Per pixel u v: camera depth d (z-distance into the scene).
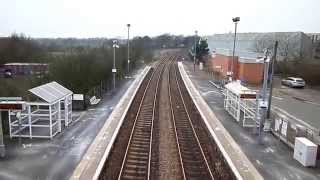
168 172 16.64
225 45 84.06
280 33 72.31
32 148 19.47
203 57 83.06
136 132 23.61
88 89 34.50
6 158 17.91
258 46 68.75
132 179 15.78
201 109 30.78
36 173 16.03
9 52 65.62
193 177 16.25
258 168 17.59
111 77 44.97
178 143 21.03
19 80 47.88
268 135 23.56
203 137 22.98
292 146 20.69
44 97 20.88
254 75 49.16
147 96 37.84
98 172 15.92
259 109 24.36
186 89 43.25
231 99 28.75
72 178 15.43
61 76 33.09
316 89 47.34
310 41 70.75
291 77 52.12
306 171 17.48
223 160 18.73
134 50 70.69
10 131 21.05
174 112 30.14
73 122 25.08
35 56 65.00
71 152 18.84
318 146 18.05
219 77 55.00
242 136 23.08
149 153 19.09
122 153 19.33
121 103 32.50
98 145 19.89
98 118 26.38
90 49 50.94
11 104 18.50
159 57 104.50
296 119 29.31
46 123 24.48
